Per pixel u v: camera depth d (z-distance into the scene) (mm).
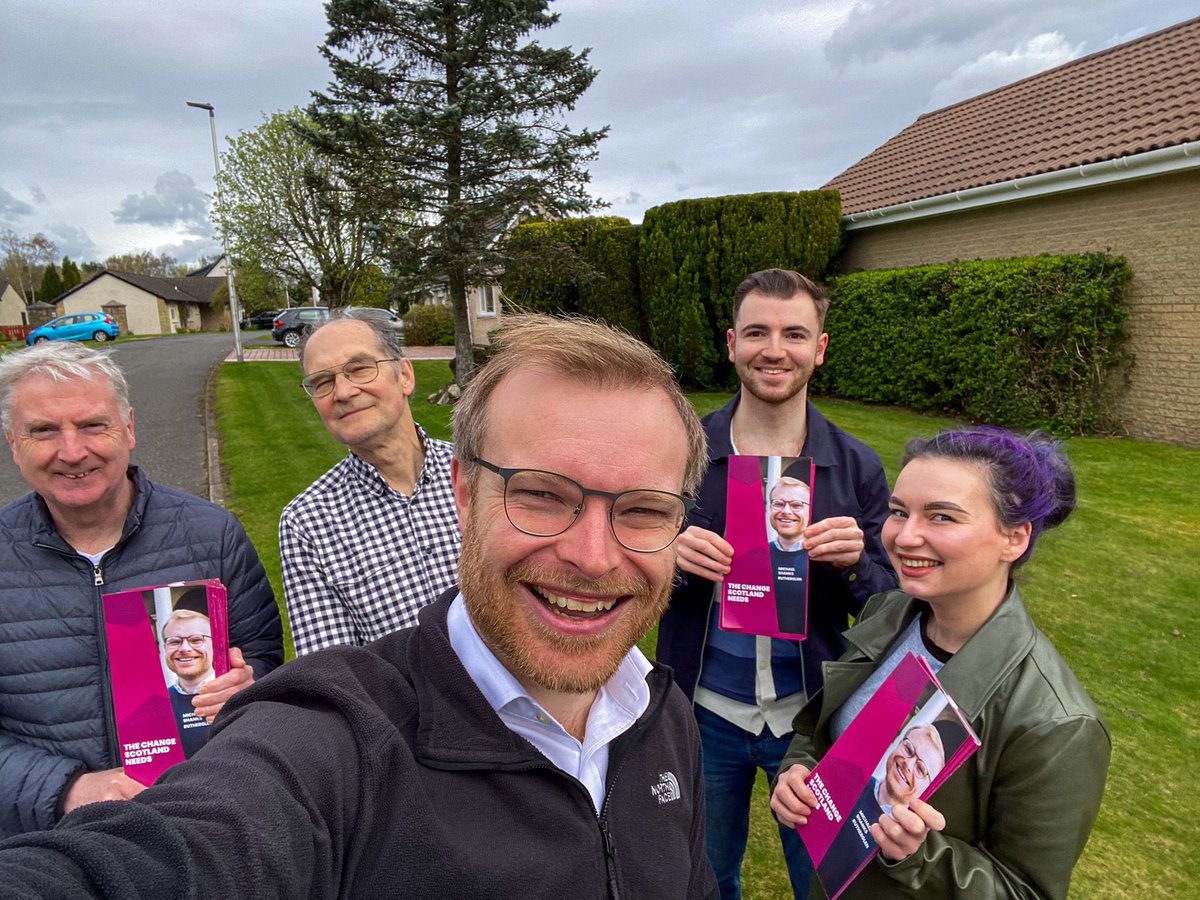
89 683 1699
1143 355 8078
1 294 55656
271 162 24188
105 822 679
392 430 2000
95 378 1699
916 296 9617
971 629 1413
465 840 834
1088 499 6066
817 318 2119
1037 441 1501
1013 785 1244
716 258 11438
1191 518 5582
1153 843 2539
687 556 1948
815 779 1458
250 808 722
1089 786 1219
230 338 35031
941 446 1433
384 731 852
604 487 927
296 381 14688
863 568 1944
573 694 1046
